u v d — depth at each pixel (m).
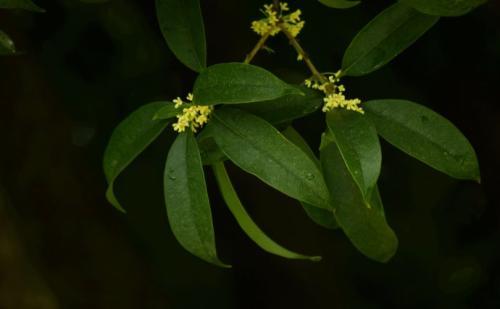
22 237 3.84
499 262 4.13
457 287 4.29
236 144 1.38
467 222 4.18
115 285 4.17
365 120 1.40
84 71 4.13
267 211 4.34
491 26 3.46
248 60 1.60
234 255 4.55
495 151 3.65
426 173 4.19
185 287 4.49
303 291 4.46
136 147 1.46
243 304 4.57
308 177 1.35
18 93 3.85
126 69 4.15
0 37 1.58
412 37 1.54
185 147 1.41
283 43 3.70
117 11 4.01
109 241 4.18
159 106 1.48
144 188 4.33
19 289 3.62
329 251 4.48
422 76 3.72
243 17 3.75
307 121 3.89
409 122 1.48
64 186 4.04
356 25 3.61
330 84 1.50
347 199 1.56
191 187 1.39
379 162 1.35
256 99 1.31
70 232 4.06
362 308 4.43
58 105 4.02
